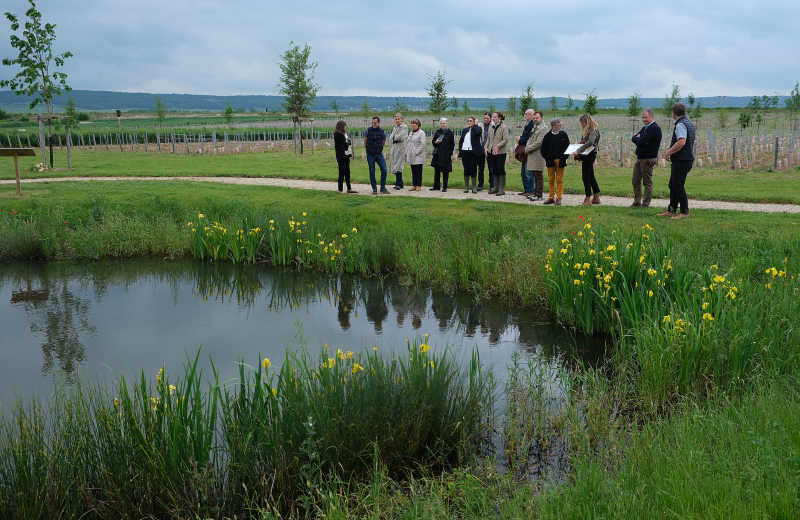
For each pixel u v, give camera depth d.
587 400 5.08
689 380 5.03
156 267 10.70
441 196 14.85
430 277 9.46
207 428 3.92
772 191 15.23
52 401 5.07
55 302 8.51
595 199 13.24
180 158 32.34
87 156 34.50
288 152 37.50
